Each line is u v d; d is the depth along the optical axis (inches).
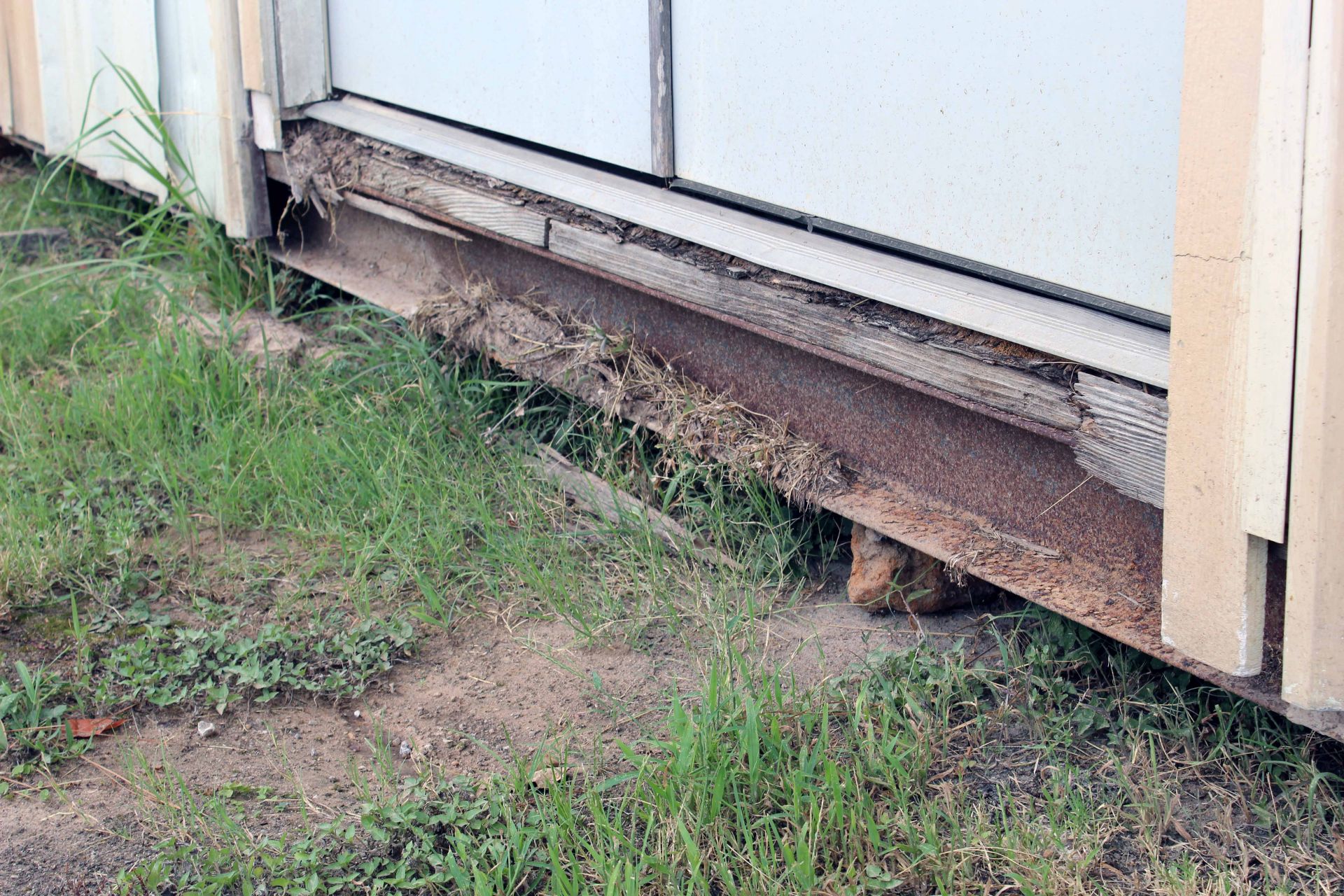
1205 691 108.0
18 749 107.7
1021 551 109.7
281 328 189.8
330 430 161.2
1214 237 81.7
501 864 92.0
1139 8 89.7
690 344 140.9
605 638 125.6
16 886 92.0
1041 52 97.1
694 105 130.2
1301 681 84.3
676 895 89.4
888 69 109.4
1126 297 97.0
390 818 97.3
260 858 94.9
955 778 102.8
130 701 114.6
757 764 97.7
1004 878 91.8
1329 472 79.2
